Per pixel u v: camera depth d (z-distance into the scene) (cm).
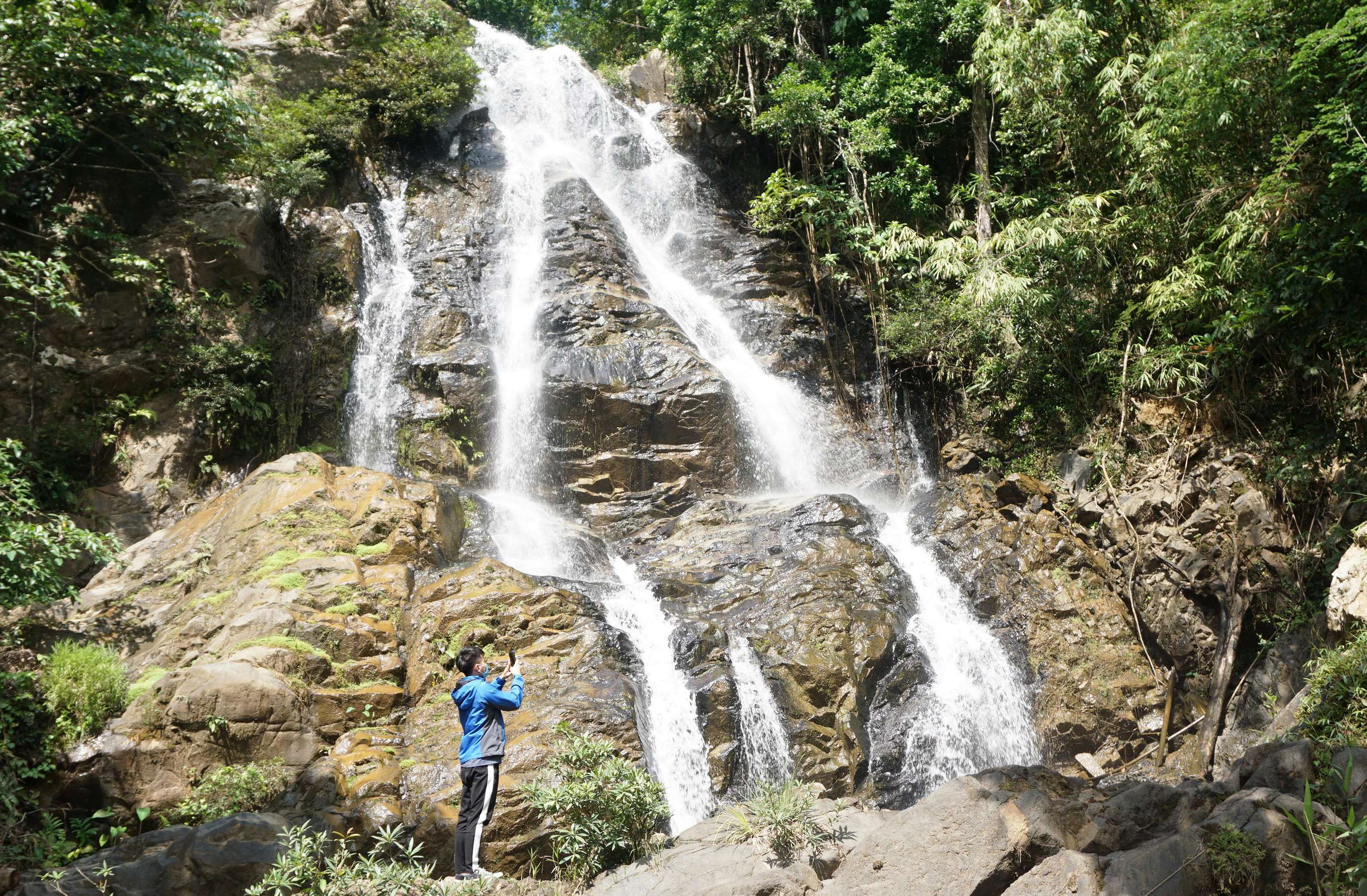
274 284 1595
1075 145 1772
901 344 1828
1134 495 1380
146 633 1017
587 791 698
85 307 1440
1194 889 555
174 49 1455
